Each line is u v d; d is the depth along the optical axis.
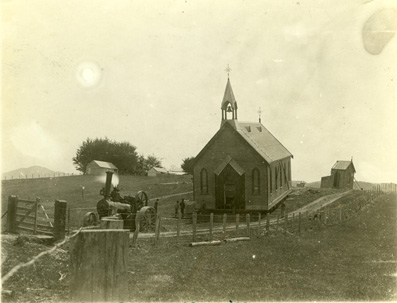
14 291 8.95
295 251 18.94
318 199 40.06
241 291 11.73
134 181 51.75
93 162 50.50
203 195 36.75
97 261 3.77
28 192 38.53
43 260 11.50
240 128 37.38
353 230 25.41
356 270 15.20
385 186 45.78
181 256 16.67
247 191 35.62
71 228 19.08
